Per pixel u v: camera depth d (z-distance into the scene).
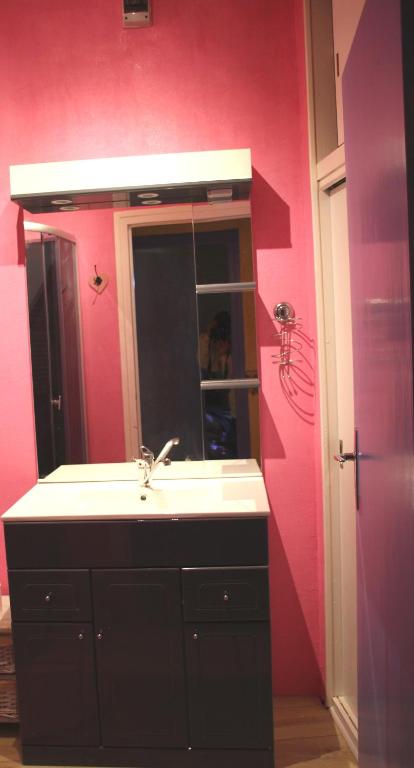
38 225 2.51
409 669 1.07
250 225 2.45
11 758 2.25
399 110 1.00
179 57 2.44
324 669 2.49
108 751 2.18
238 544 2.07
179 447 2.53
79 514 2.10
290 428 2.54
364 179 1.34
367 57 1.26
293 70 2.43
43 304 2.53
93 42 2.45
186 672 2.12
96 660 2.15
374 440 1.35
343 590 2.39
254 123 2.45
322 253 2.30
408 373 1.02
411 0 0.97
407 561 1.08
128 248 2.49
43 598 2.14
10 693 2.31
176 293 2.50
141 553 2.10
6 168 2.52
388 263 1.13
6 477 2.61
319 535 2.51
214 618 2.10
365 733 1.59
